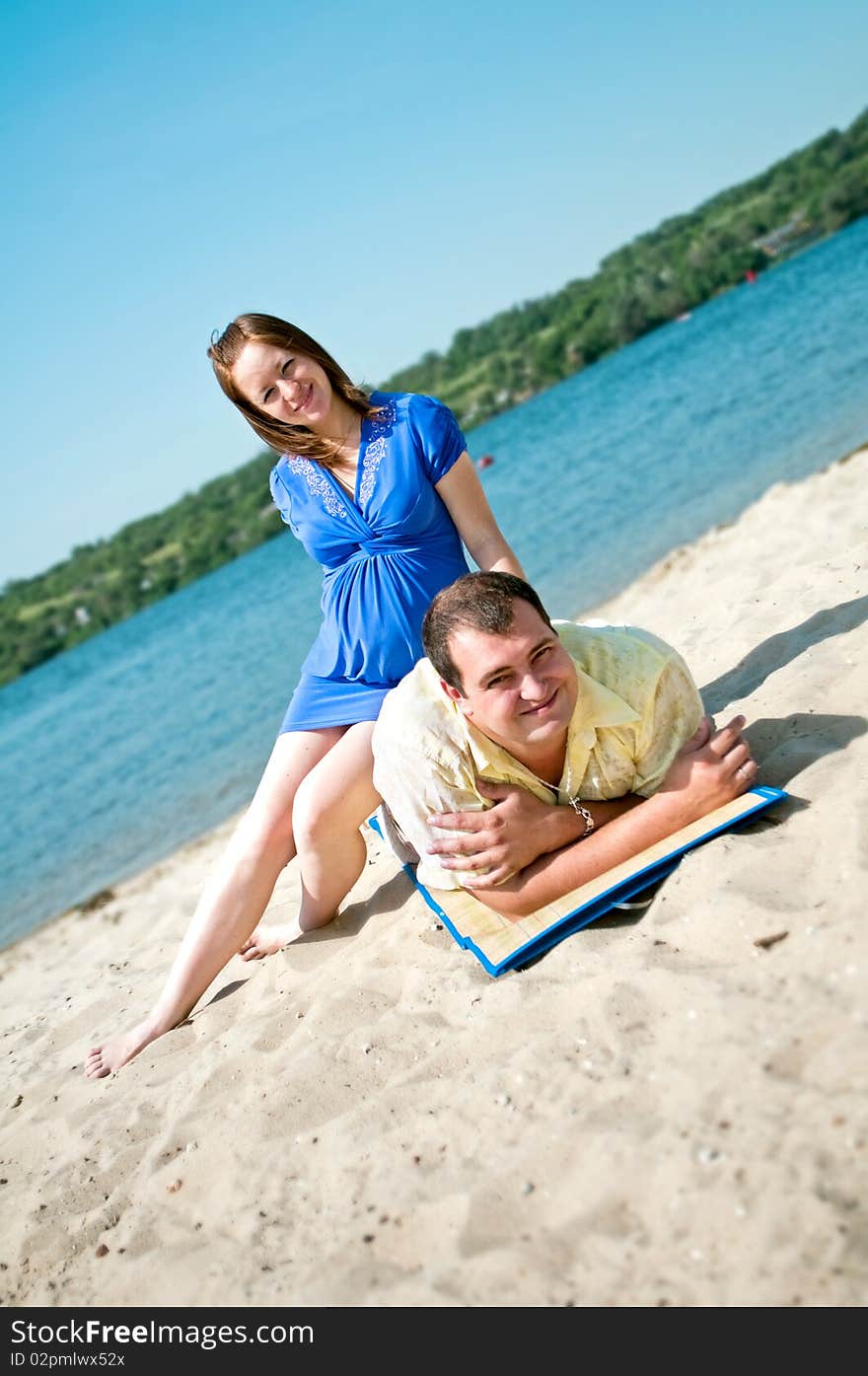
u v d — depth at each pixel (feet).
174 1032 11.44
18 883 28.84
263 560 224.74
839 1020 6.71
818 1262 5.43
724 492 35.12
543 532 44.98
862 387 41.98
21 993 18.17
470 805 9.36
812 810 8.95
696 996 7.53
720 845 8.96
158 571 296.51
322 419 10.98
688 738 9.78
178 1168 8.82
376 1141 7.86
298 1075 9.13
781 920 7.84
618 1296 5.75
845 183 260.42
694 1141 6.38
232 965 13.09
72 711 90.02
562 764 9.46
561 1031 7.98
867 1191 5.63
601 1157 6.63
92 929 20.95
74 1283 7.97
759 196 327.47
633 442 65.36
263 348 10.76
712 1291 5.56
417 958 10.28
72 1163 9.61
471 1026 8.66
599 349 292.61
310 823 10.96
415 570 11.18
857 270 128.98
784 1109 6.29
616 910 9.25
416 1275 6.49
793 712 11.01
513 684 8.41
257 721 38.34
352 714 11.15
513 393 304.50
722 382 72.59
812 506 24.12
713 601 18.75
